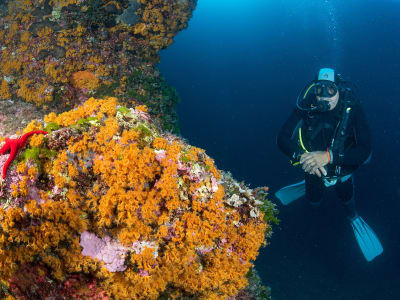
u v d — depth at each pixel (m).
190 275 2.10
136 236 1.79
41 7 5.05
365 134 4.18
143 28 5.45
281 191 6.73
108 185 1.81
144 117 2.28
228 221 2.20
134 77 5.10
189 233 1.93
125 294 1.93
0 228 1.63
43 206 1.68
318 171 3.97
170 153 1.97
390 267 8.97
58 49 4.73
